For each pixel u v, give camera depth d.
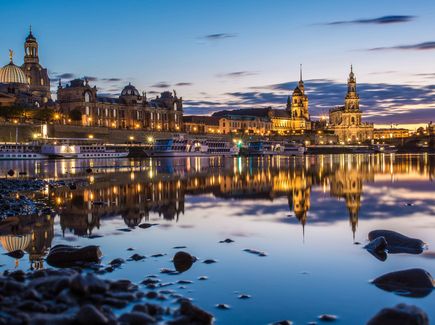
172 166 107.44
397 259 19.06
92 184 55.28
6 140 171.00
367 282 16.22
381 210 32.50
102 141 192.75
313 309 13.89
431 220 28.20
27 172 83.25
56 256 18.72
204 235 23.94
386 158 175.62
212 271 17.50
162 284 15.90
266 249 20.88
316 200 38.62
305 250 20.62
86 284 13.30
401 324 11.45
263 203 36.91
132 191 46.72
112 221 28.39
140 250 20.73
